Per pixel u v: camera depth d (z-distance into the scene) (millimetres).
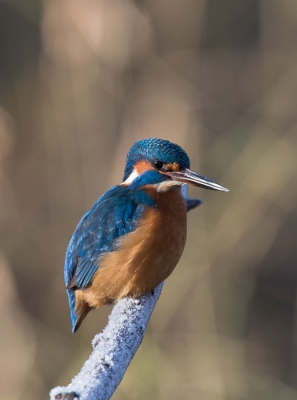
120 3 13211
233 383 12906
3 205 13977
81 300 8016
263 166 13984
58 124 14008
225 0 16031
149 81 13828
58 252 14219
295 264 16219
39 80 14266
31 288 14164
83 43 13203
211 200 13953
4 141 13680
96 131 13828
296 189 14492
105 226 7547
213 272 13586
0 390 13086
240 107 15234
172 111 13500
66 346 13633
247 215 13891
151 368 12430
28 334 13438
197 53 14617
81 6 12938
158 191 7559
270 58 15336
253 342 14906
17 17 14992
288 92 14781
